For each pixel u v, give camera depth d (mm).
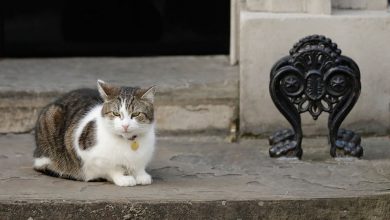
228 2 10344
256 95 8688
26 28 10305
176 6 10359
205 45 10422
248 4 8828
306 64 7840
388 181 7316
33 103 8672
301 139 8039
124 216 6738
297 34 8609
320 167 7770
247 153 8250
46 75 9312
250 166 7812
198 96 8742
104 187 7102
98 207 6730
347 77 7855
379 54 8656
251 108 8711
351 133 8195
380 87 8711
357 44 8633
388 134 8797
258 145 8539
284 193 6977
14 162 7852
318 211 6852
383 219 6930
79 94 7531
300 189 7094
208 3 10344
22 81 9008
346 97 7918
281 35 8602
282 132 8242
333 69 7805
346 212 6883
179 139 8688
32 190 7012
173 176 7488
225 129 8805
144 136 7059
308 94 7875
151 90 6988
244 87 8672
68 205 6738
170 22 10391
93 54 10422
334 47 7852
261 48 8625
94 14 10352
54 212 6746
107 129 6957
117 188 7066
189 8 10359
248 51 8633
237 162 7949
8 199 6781
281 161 7977
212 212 6781
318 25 8594
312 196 6883
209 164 7879
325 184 7238
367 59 8664
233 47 9680
